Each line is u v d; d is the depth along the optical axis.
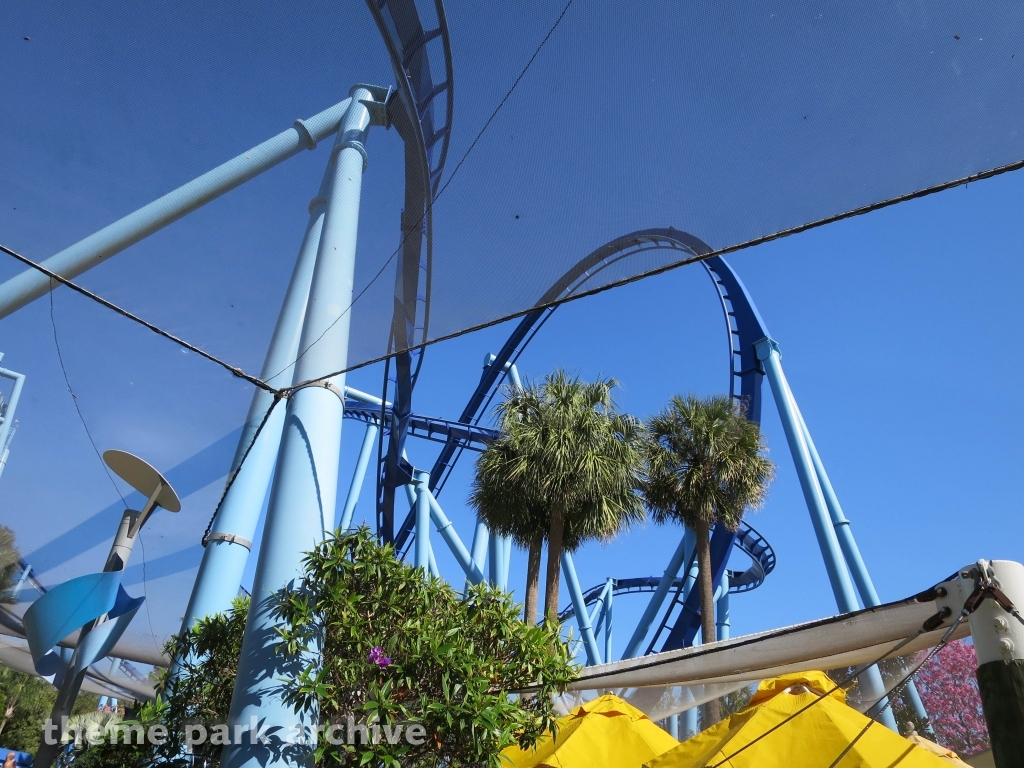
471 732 5.00
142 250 2.77
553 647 6.28
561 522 15.95
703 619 17.42
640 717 8.95
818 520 21.88
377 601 5.36
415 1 2.30
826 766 5.86
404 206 2.66
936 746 6.86
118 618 3.45
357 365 3.11
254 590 4.45
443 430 30.34
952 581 3.01
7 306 2.84
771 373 25.61
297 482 4.52
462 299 2.65
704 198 2.16
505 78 2.37
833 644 5.52
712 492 17.98
